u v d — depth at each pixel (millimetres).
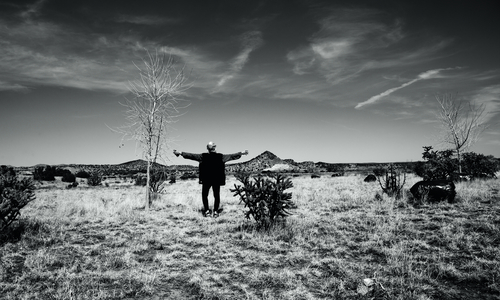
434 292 3998
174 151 10055
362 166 97562
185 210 11094
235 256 5777
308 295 3992
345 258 5488
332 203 11961
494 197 11297
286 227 7496
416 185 11570
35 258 5457
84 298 3898
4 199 7168
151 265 5309
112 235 7453
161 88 12125
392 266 4863
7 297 3930
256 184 8055
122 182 39656
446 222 7742
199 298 4020
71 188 28828
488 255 5246
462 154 20906
